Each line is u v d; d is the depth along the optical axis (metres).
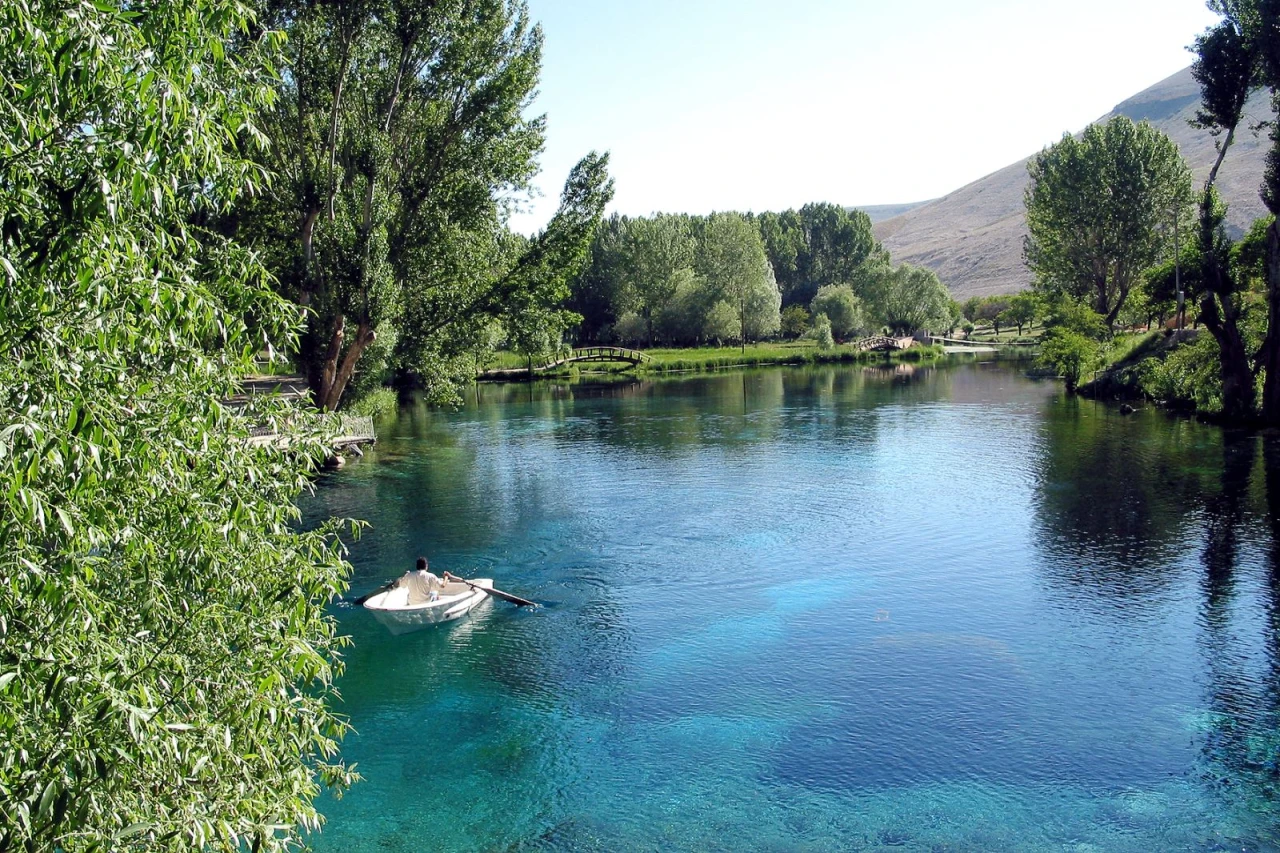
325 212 35.78
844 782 14.53
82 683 6.85
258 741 8.67
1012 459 39.31
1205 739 15.42
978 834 13.11
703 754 15.50
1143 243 80.00
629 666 19.03
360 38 34.47
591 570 25.28
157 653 8.16
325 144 35.75
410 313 41.66
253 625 9.16
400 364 48.62
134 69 7.40
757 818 13.62
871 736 15.90
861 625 20.88
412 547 27.50
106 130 7.39
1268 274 43.66
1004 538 27.27
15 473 6.32
